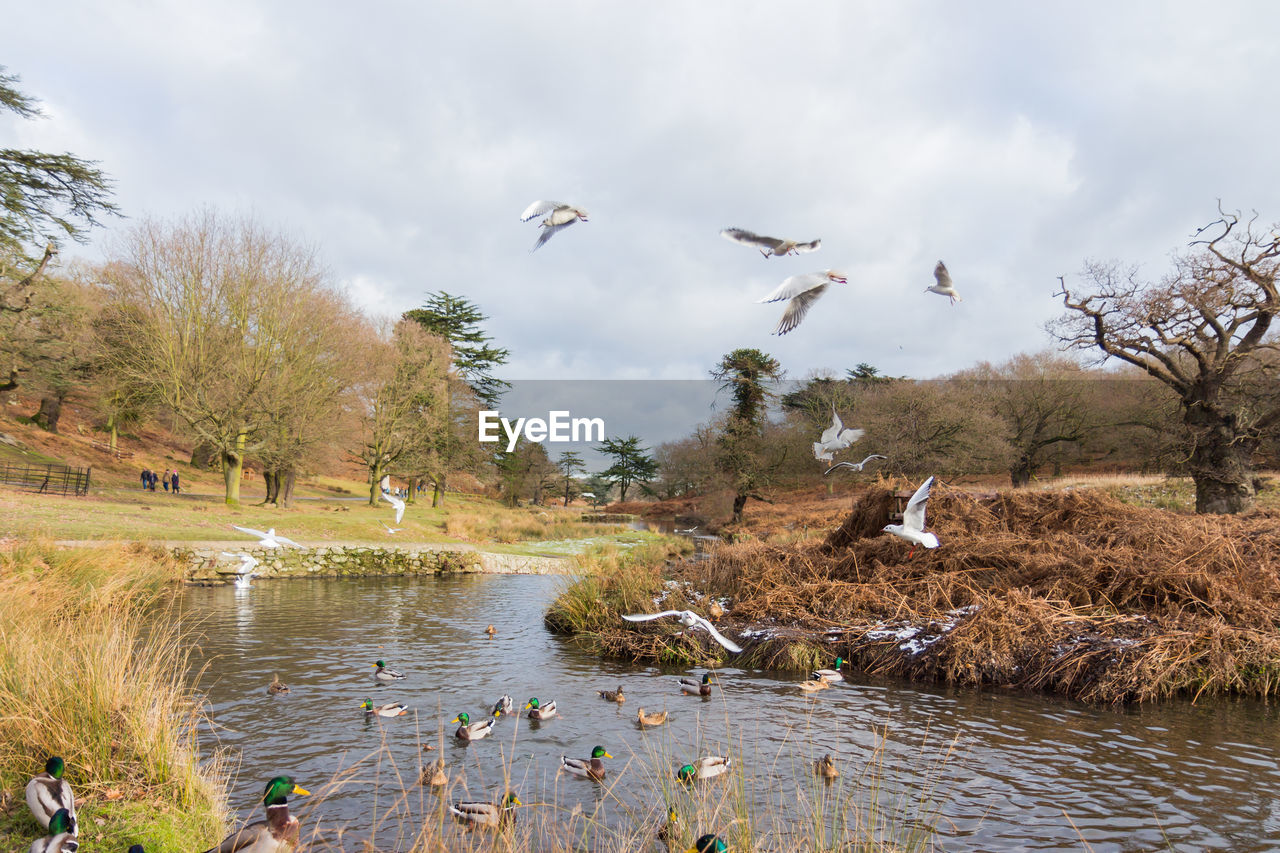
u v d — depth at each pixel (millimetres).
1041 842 6789
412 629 18312
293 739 9672
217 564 26969
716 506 63031
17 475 41625
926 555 17203
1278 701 11305
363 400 55875
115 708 7293
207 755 8906
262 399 41500
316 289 44844
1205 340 30328
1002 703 11469
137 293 40531
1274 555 14602
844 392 61188
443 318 75312
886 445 48906
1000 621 13336
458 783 8266
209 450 64312
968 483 62156
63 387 51844
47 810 5312
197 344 40344
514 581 30484
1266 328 29016
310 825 6988
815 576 17828
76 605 13172
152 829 5809
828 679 12789
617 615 17031
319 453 50031
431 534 42594
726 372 61594
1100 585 14359
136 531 28422
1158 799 7770
